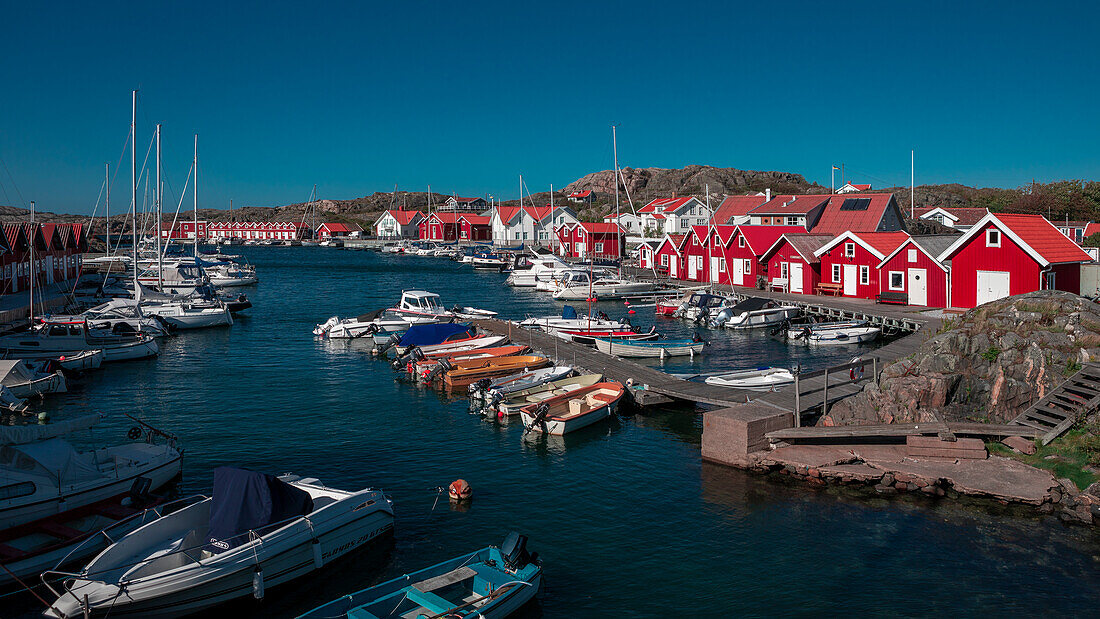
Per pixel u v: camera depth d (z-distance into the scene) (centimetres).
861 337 4819
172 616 1622
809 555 1884
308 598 1752
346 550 1902
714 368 4109
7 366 3391
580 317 5378
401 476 2444
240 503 1745
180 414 3150
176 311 5462
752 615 1631
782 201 8525
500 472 2481
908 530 2005
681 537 1997
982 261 4900
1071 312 2702
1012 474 2222
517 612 1638
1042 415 2459
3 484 1864
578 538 1998
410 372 3881
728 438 2505
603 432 2920
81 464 2050
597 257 10812
